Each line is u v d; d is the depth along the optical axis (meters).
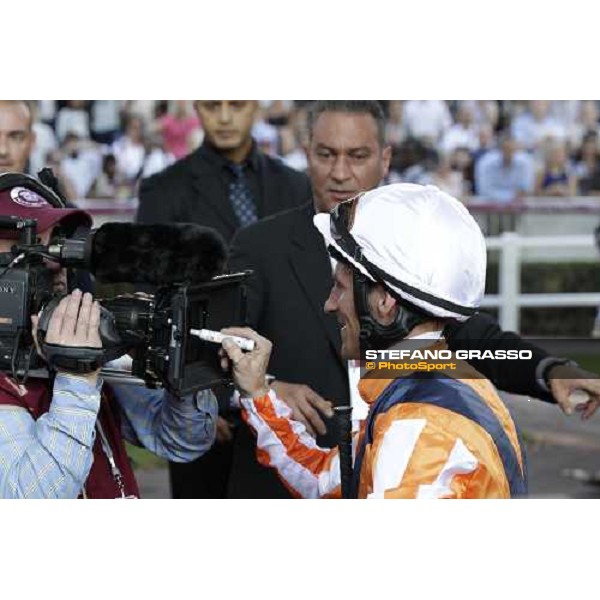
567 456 5.30
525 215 8.56
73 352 2.15
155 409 2.58
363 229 2.14
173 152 8.25
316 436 3.08
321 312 3.27
